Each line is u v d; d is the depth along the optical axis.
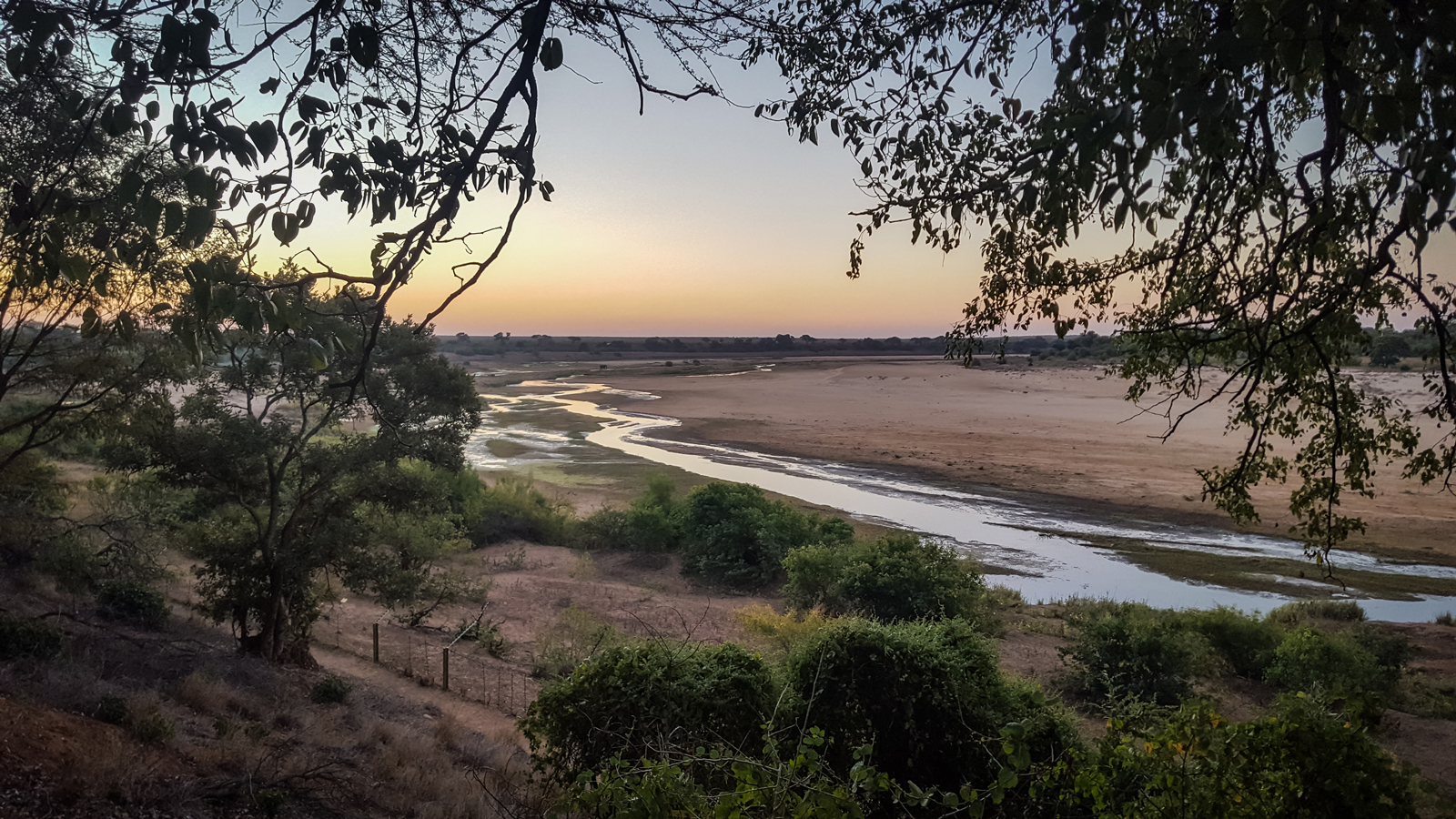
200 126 2.11
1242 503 4.07
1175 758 4.73
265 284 2.28
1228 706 16.50
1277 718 4.64
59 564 15.50
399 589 17.31
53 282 2.38
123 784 6.84
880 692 8.16
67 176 2.40
